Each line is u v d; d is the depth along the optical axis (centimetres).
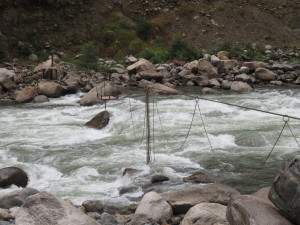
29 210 730
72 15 3431
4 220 800
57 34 3334
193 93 2228
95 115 1775
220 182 1096
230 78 2561
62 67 2783
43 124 1686
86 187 1070
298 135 1447
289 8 3847
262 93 2214
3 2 3259
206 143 1383
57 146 1405
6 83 2309
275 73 2625
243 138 1408
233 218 669
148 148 1224
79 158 1284
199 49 3347
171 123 1600
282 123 1581
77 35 3362
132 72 2667
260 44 3453
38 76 2539
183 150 1329
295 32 3684
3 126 1653
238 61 2961
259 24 3650
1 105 2047
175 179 1102
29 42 3231
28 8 3334
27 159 1296
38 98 2103
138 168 1184
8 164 1247
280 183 655
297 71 2659
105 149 1362
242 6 3769
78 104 2042
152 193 867
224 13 3659
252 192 1032
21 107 1995
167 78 2586
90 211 913
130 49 3291
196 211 745
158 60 3045
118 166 1209
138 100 1997
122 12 3581
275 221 629
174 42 3120
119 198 997
